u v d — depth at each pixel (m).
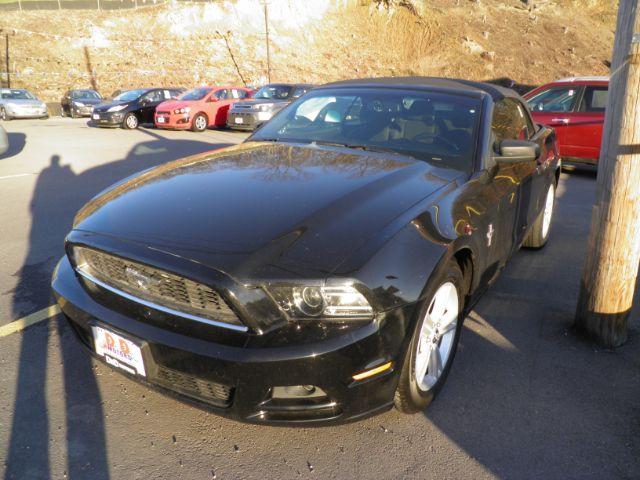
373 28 52.97
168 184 2.58
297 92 16.30
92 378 2.65
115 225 2.21
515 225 3.48
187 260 1.93
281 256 1.92
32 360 2.79
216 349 1.90
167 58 41.91
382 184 2.51
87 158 9.99
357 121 3.41
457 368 2.84
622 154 2.80
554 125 8.64
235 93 17.38
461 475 2.09
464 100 3.41
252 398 1.91
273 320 1.87
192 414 2.41
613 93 2.76
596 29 64.00
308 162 2.85
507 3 69.31
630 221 2.88
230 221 2.12
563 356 2.98
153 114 17.72
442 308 2.43
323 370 1.88
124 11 45.78
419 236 2.18
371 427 2.36
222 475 2.06
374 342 1.93
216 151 3.26
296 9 50.56
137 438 2.25
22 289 3.68
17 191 6.93
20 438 2.22
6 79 34.66
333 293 1.87
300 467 2.11
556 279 4.12
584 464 2.16
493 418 2.44
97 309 2.19
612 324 3.05
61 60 38.34
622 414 2.48
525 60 52.53
